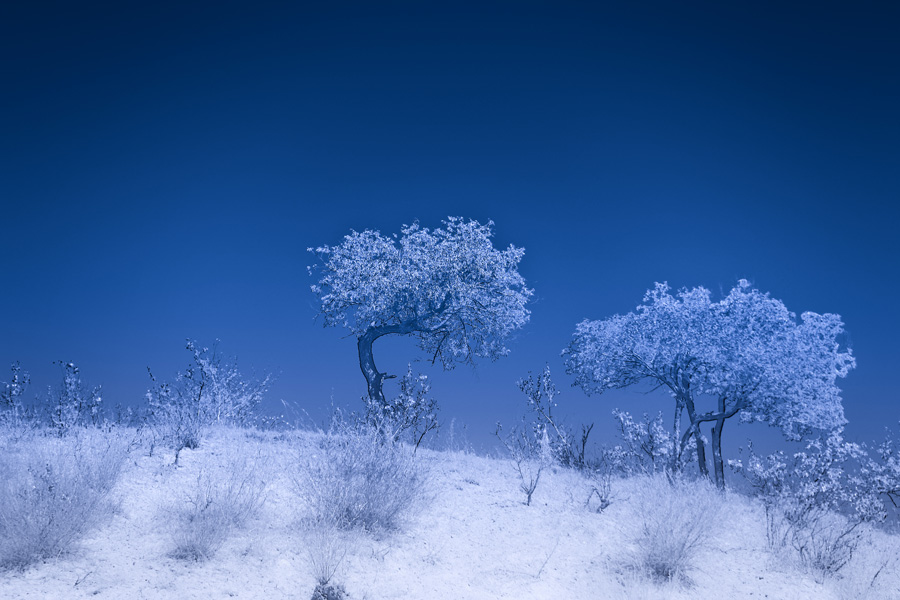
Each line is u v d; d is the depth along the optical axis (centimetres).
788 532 823
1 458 709
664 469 1178
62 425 1009
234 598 488
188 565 548
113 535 613
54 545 541
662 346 1814
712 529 830
